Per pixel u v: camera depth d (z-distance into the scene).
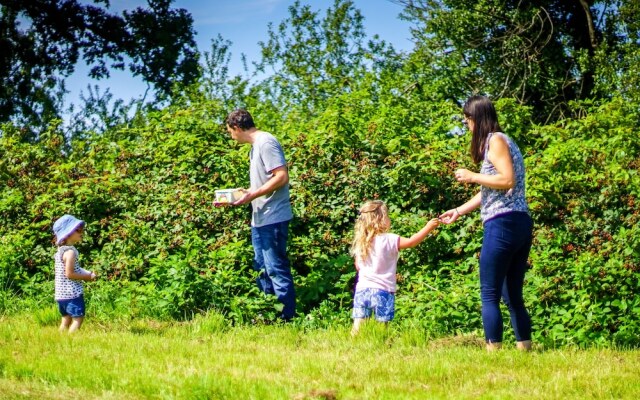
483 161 6.32
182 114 11.80
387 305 7.21
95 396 5.12
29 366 5.67
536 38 23.62
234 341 7.01
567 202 9.70
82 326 7.62
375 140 10.55
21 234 10.05
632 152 10.64
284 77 18.14
